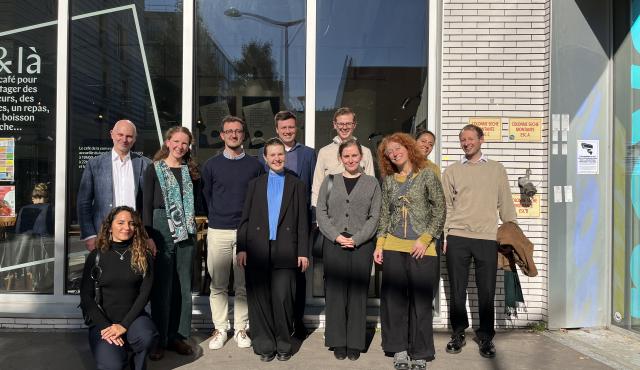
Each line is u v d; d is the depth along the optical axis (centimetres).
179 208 477
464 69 585
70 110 604
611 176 580
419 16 612
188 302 491
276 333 496
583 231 579
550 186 574
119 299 414
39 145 596
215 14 612
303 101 611
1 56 597
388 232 477
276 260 478
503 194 504
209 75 611
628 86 568
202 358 488
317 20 611
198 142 609
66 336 551
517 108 585
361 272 480
